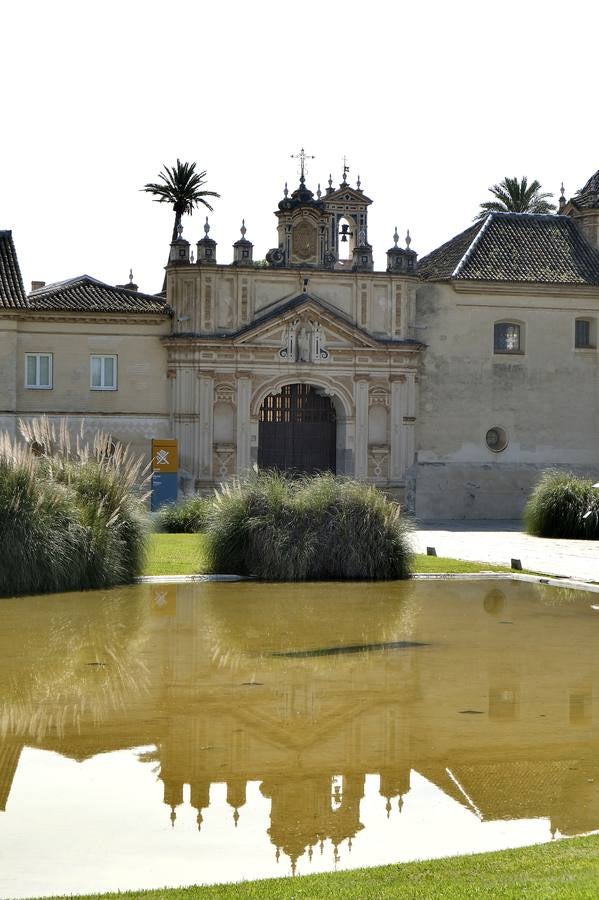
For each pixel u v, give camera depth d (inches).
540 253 2037.4
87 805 402.0
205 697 552.7
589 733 494.6
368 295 1945.1
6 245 1916.8
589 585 949.8
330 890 304.5
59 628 733.3
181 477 1875.0
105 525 933.2
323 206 1969.7
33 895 321.1
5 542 866.1
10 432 1813.5
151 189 2987.2
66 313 1840.6
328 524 1015.6
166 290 1951.3
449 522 1907.0
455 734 492.1
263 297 1910.7
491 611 830.5
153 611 807.7
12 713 520.4
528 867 319.0
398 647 684.1
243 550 1010.7
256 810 398.0
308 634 726.5
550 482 1584.6
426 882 308.7
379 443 1951.3
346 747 472.4
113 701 543.5
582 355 2021.4
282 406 1945.1
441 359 1978.3
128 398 1870.1
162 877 338.6
